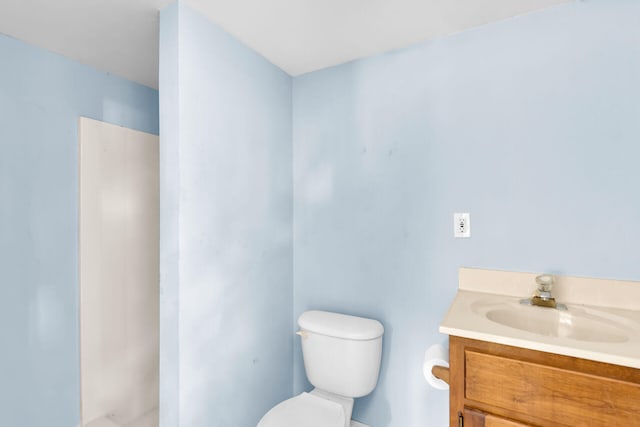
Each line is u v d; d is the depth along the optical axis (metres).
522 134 1.42
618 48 1.26
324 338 1.62
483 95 1.50
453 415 1.07
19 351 1.59
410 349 1.67
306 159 1.98
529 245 1.41
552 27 1.37
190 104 1.34
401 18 1.45
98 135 1.93
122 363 2.03
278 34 1.57
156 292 2.26
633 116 1.24
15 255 1.58
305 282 1.98
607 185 1.28
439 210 1.60
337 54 1.76
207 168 1.42
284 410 1.49
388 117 1.73
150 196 2.23
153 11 1.38
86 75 1.88
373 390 1.73
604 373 0.88
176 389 1.29
